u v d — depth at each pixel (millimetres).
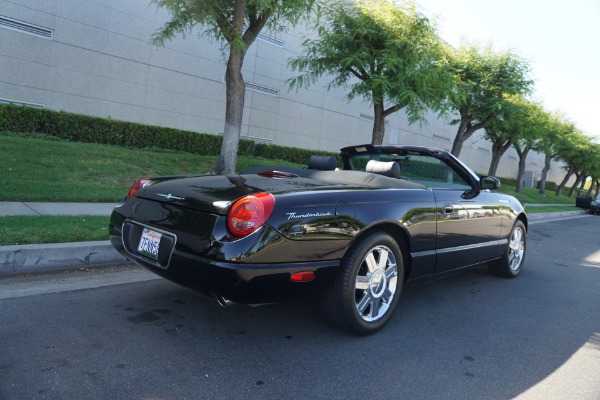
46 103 12578
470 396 2416
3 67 11727
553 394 2514
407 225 3270
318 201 2756
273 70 18797
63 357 2443
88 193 7328
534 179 47781
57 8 12508
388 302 3215
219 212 2547
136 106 14516
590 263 7098
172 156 11828
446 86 11867
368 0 11516
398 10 11016
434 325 3492
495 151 25016
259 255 2473
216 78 16609
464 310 3938
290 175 3299
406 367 2703
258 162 14469
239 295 2494
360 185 3262
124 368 2387
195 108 16094
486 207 4324
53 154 9133
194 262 2527
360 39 11445
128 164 9938
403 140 26281
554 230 12383
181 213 2730
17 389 2092
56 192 6996
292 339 2959
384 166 3783
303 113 20406
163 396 2152
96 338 2717
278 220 2547
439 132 29453
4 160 8055
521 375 2727
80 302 3289
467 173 4207
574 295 4797
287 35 19062
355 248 2908
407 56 10977
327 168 3996
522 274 5699
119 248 3154
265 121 18875
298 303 3666
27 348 2508
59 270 4016
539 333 3510
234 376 2412
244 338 2914
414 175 4367
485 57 16703
